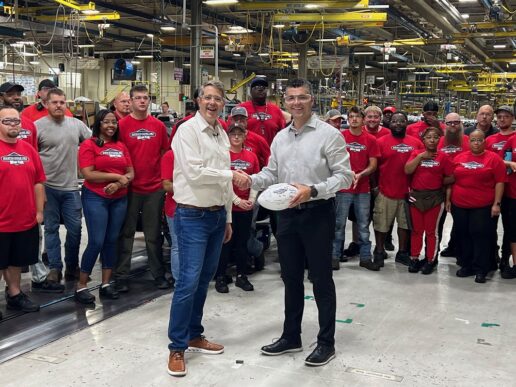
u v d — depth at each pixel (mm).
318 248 3100
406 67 20859
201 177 2855
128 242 4555
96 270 5215
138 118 4395
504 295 4617
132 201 4484
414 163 5137
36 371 3031
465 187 5027
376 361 3227
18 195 3701
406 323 3893
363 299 4441
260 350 3375
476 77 23859
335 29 13406
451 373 3078
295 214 3102
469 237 5156
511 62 18688
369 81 21078
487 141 5355
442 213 5355
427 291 4699
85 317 3920
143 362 3168
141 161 4414
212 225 3029
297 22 11805
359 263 5652
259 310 4125
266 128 5297
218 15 13383
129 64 11141
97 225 4137
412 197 5246
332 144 3025
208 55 10148
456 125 5262
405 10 12852
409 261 5535
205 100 2926
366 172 5215
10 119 3604
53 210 4504
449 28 12258
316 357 3146
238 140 4512
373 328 3779
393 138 5367
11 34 11789
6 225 3693
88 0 11438
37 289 4520
